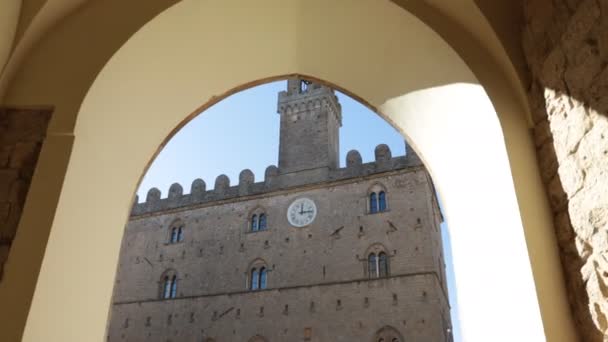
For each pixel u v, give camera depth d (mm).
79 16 4785
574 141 3652
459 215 4930
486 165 4445
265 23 5320
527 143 4230
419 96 5324
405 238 41562
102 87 4574
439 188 5340
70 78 4469
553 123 3955
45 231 3859
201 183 53094
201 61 5465
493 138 4363
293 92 55000
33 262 3746
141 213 53375
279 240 45750
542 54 4133
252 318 42656
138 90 5059
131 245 51594
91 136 4586
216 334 43156
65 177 4098
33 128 4277
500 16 4582
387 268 40906
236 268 45969
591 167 3438
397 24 4977
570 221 3686
